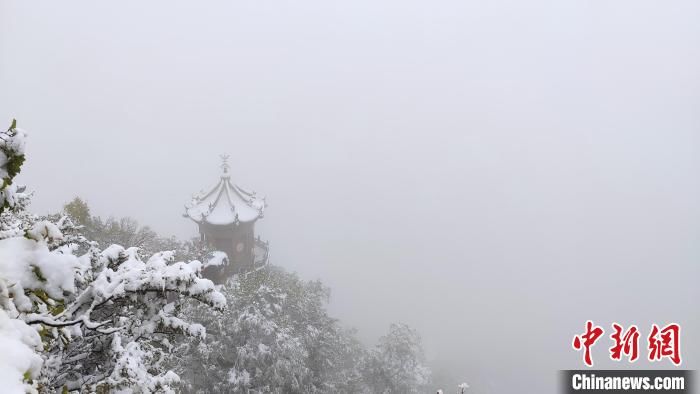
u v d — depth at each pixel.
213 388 19.95
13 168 3.59
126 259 6.09
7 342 2.37
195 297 5.46
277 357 21.12
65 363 5.88
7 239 3.80
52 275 3.75
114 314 6.35
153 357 6.50
